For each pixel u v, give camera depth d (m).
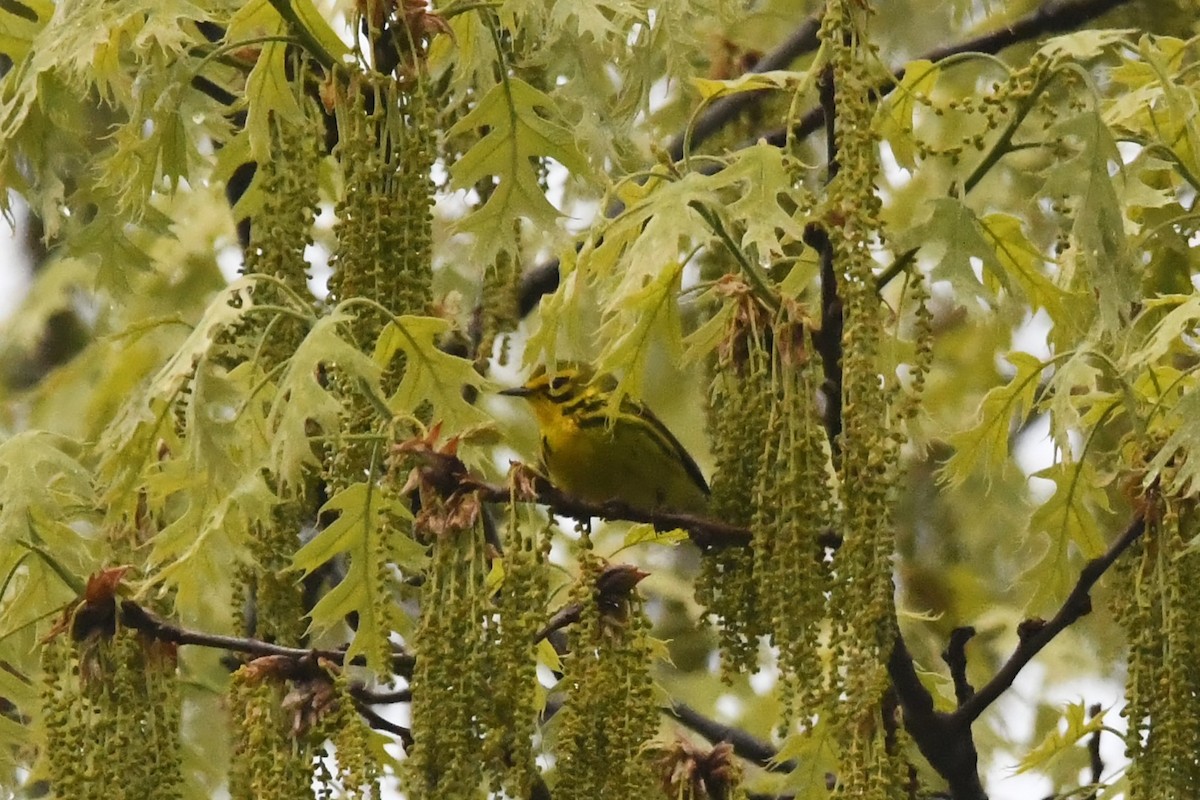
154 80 9.63
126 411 9.27
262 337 8.76
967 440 10.02
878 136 7.38
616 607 8.14
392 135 8.79
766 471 7.75
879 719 7.61
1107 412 9.91
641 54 9.97
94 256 17.59
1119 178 9.05
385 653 8.17
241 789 8.67
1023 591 17.14
